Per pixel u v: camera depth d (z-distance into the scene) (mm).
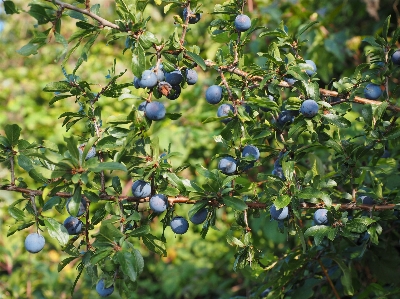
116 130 522
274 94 566
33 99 1847
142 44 504
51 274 1185
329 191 605
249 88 566
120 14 509
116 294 1181
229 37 591
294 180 543
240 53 572
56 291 1187
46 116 1689
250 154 539
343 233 535
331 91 588
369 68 607
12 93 1808
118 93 547
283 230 572
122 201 529
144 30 509
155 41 506
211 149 1418
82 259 507
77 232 515
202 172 517
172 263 1602
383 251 665
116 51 2033
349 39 1229
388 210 564
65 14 495
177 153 509
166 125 1252
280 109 581
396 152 719
